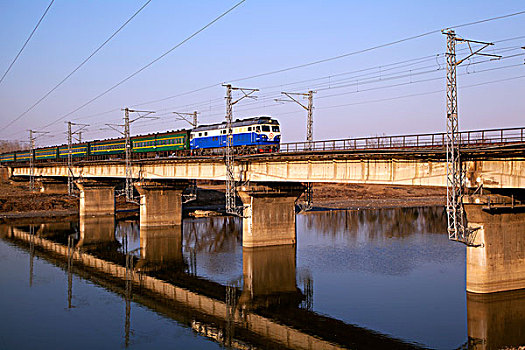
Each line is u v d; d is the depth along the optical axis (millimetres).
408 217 105438
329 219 103312
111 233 87562
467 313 39844
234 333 37688
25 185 158250
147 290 50312
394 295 45500
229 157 66875
